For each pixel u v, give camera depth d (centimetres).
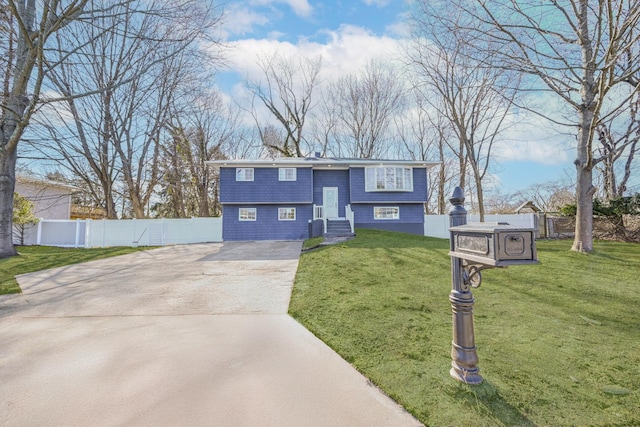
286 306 503
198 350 336
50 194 2030
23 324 426
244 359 313
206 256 1113
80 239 1697
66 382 269
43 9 976
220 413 223
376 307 471
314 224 1708
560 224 1526
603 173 1912
